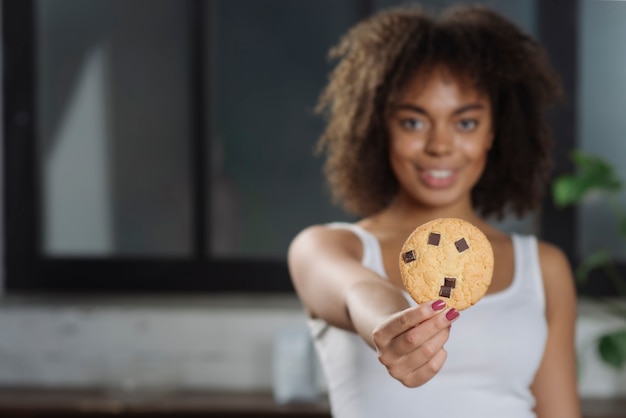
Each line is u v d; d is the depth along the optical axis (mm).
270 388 2875
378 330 784
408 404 1217
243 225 3033
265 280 2984
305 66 2973
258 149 3014
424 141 1297
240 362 2883
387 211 1408
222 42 2992
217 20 2986
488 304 1302
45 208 3076
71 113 3057
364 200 1499
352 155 1463
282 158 3010
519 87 1446
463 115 1302
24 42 3008
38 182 3039
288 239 3023
